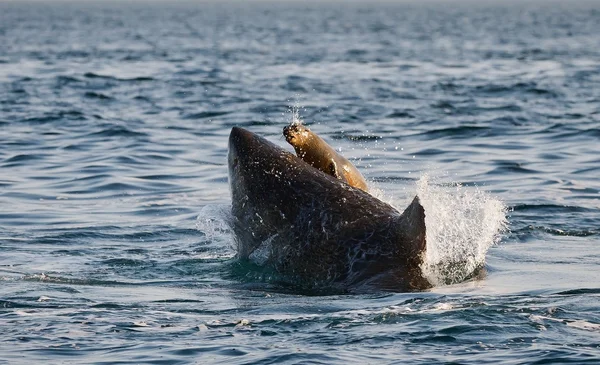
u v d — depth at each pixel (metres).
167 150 72.31
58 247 43.91
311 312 30.34
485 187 58.19
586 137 76.62
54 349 26.83
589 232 44.94
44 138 77.69
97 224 49.25
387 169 64.31
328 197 36.50
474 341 26.52
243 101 104.12
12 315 30.56
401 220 35.06
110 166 65.69
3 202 55.00
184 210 52.84
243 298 33.19
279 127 84.44
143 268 39.25
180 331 28.50
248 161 37.81
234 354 26.08
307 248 35.94
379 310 29.94
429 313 29.22
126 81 127.81
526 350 25.66
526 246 41.81
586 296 31.38
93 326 29.16
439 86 120.62
